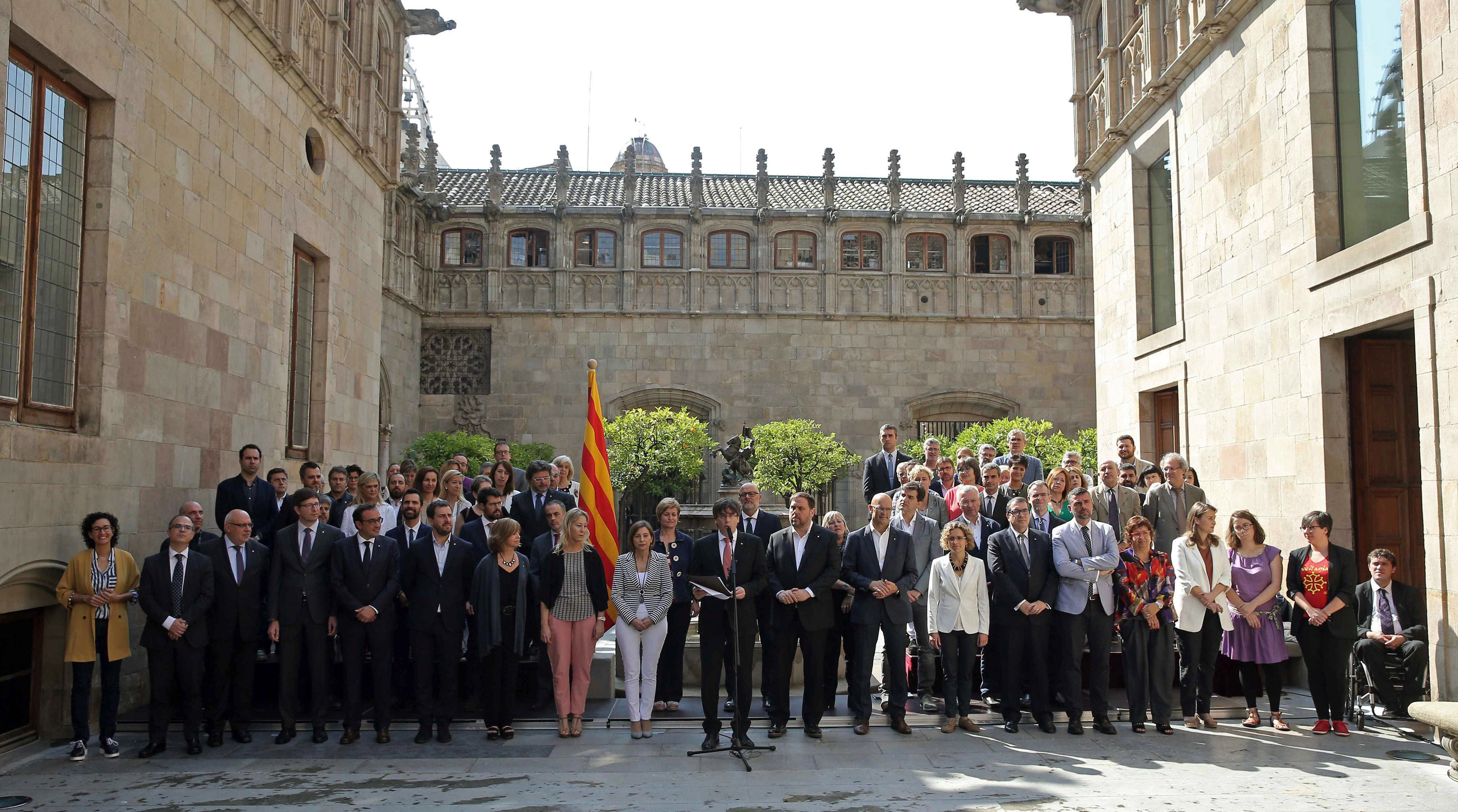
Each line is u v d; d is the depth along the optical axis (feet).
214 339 35.73
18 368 26.25
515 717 31.42
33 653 28.48
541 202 96.53
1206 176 42.34
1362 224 33.30
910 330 95.91
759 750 27.17
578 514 29.25
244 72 38.06
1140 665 29.14
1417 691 28.30
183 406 33.55
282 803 22.62
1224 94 40.70
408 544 31.42
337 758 26.71
